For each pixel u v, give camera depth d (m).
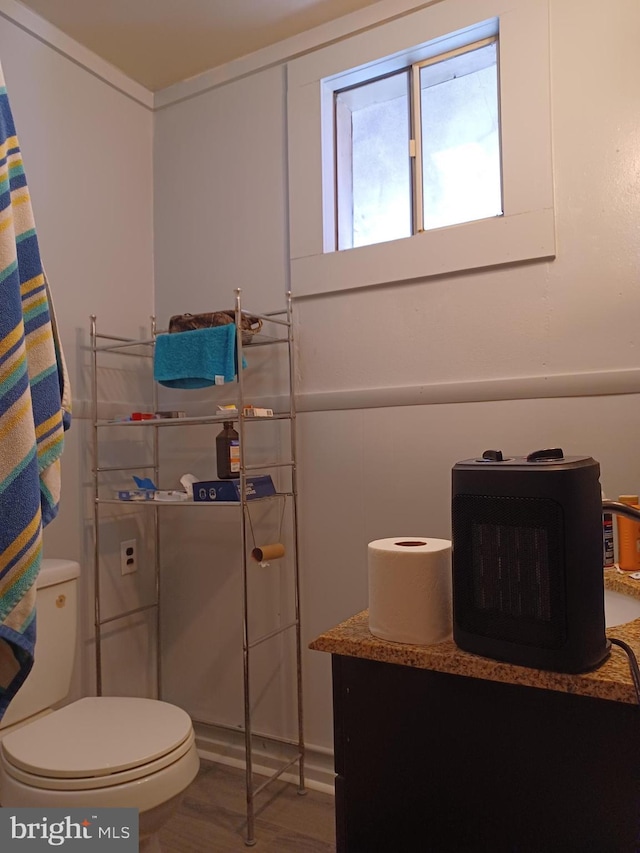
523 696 0.80
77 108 2.02
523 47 1.64
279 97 2.05
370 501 1.84
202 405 2.17
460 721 0.84
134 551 2.15
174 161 2.27
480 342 1.70
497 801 0.82
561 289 1.60
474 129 1.83
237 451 1.81
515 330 1.66
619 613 1.12
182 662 2.15
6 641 0.85
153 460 2.26
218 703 2.07
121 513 2.12
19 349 0.86
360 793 0.91
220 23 1.93
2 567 0.83
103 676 2.01
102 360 2.08
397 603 0.88
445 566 0.89
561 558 0.75
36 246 0.96
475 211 1.82
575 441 1.57
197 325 1.87
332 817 1.70
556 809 0.78
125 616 2.07
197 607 2.13
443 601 0.88
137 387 2.23
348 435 1.88
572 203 1.60
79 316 2.00
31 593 0.85
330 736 1.86
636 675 0.72
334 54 1.92
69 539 1.92
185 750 1.28
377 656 0.87
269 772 1.95
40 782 1.14
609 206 1.55
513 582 0.79
